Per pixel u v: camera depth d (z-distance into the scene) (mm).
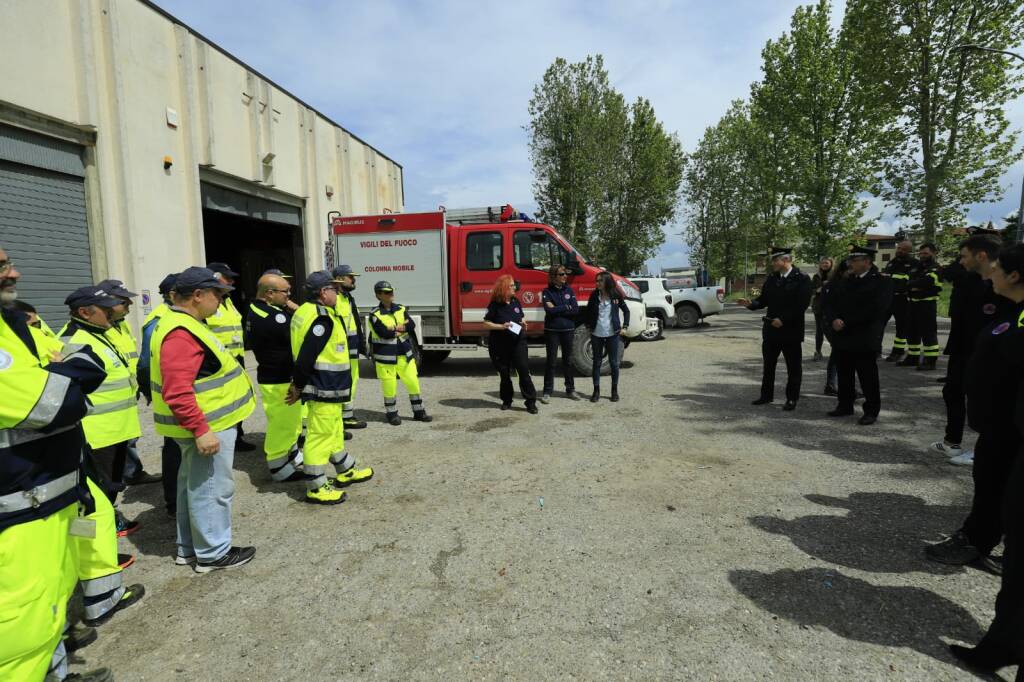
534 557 3268
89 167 9258
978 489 3006
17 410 1715
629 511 3877
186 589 3068
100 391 3709
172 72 10859
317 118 16062
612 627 2592
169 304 4367
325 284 4188
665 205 35219
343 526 3799
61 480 1916
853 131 23188
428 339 9641
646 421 6293
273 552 3459
